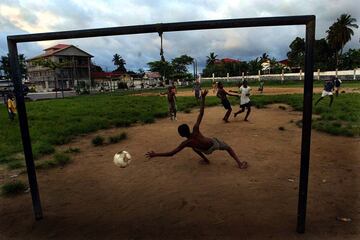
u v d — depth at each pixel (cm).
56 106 2103
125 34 363
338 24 6328
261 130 992
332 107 1432
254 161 663
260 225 396
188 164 659
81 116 1462
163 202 480
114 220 431
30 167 426
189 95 3002
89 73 7881
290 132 946
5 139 977
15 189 545
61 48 7788
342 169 596
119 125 1173
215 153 734
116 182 577
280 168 614
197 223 410
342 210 431
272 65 8200
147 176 600
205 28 343
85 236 393
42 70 7738
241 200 472
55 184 578
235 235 375
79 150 815
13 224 433
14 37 391
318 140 821
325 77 5138
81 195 523
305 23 327
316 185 521
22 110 410
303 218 369
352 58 6819
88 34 368
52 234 402
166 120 1296
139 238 381
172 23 346
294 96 2136
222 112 1495
